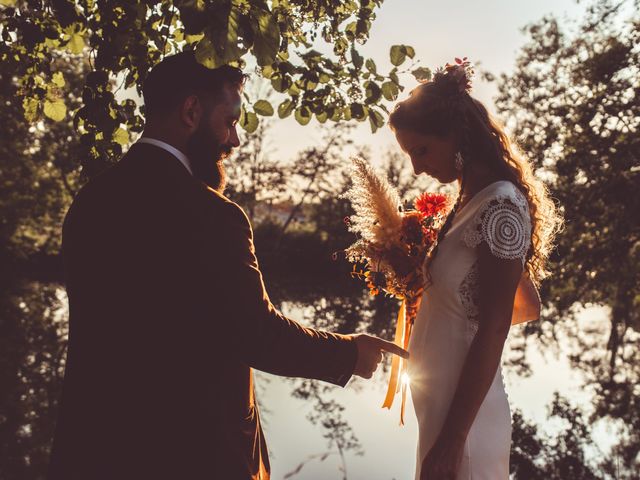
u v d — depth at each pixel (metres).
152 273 1.65
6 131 18.36
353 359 1.87
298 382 8.98
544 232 2.13
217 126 1.84
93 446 1.67
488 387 1.79
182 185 1.71
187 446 1.66
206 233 1.66
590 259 12.59
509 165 2.02
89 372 1.70
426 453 1.98
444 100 1.92
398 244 2.07
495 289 1.79
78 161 2.47
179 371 1.66
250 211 28.53
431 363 1.95
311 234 29.47
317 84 2.74
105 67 2.39
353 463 5.70
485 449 1.93
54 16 2.39
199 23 1.65
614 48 12.75
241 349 1.68
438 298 1.95
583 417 7.41
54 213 22.45
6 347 10.03
